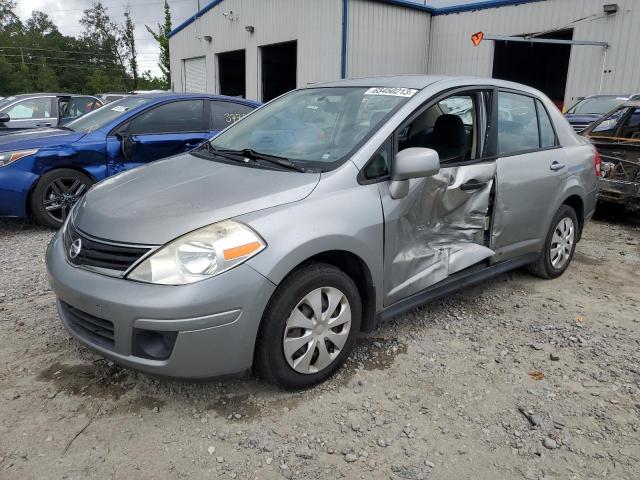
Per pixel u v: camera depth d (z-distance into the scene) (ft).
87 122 21.68
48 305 12.87
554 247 15.24
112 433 8.38
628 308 13.71
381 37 55.21
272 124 12.33
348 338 9.89
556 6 50.85
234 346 8.32
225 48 69.00
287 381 9.15
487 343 11.55
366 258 9.74
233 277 8.13
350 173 9.82
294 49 73.97
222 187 9.55
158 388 9.51
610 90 48.67
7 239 18.67
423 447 8.28
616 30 47.65
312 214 9.04
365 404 9.25
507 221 12.84
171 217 8.64
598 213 25.23
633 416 9.14
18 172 18.67
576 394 9.74
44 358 10.43
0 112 36.11
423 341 11.50
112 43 298.35
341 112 11.49
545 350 11.29
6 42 275.39
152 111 21.58
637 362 10.91
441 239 11.46
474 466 7.91
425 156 9.85
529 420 8.97
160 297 7.89
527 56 75.56
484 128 12.25
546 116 14.61
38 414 8.75
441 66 59.98
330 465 7.84
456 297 13.99
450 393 9.67
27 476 7.46
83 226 9.34
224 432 8.46
